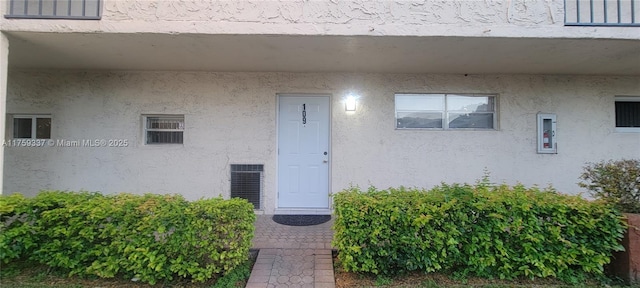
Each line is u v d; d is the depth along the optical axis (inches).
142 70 219.1
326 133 228.8
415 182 223.6
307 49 174.4
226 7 152.3
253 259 147.2
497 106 227.9
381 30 153.6
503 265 123.8
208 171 221.5
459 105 230.4
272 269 137.0
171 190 220.2
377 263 125.2
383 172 223.1
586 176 144.6
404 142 224.1
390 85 224.5
